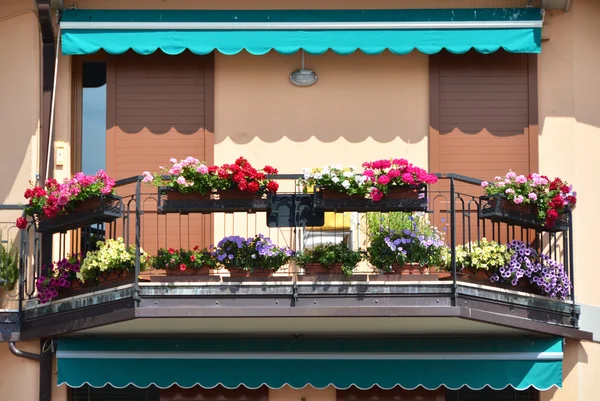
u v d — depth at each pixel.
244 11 11.87
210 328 10.95
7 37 11.77
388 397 11.41
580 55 12.05
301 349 11.16
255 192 10.46
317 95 12.02
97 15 11.74
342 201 10.48
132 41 11.57
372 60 12.05
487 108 12.00
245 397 11.38
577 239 11.75
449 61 12.05
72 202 10.54
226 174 10.41
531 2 11.94
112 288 10.59
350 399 11.40
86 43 11.56
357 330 11.12
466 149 11.96
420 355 11.15
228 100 11.99
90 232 11.29
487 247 10.89
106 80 12.03
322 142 11.95
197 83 12.01
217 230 11.82
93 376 11.06
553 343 11.19
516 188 10.81
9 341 10.92
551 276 10.91
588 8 12.12
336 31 11.65
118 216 10.61
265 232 11.74
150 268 10.84
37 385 11.33
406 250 10.57
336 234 11.61
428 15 11.80
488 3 11.98
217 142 11.93
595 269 11.72
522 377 11.12
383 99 12.01
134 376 11.07
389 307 10.24
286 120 11.98
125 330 10.98
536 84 12.02
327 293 10.41
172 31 11.61
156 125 11.95
